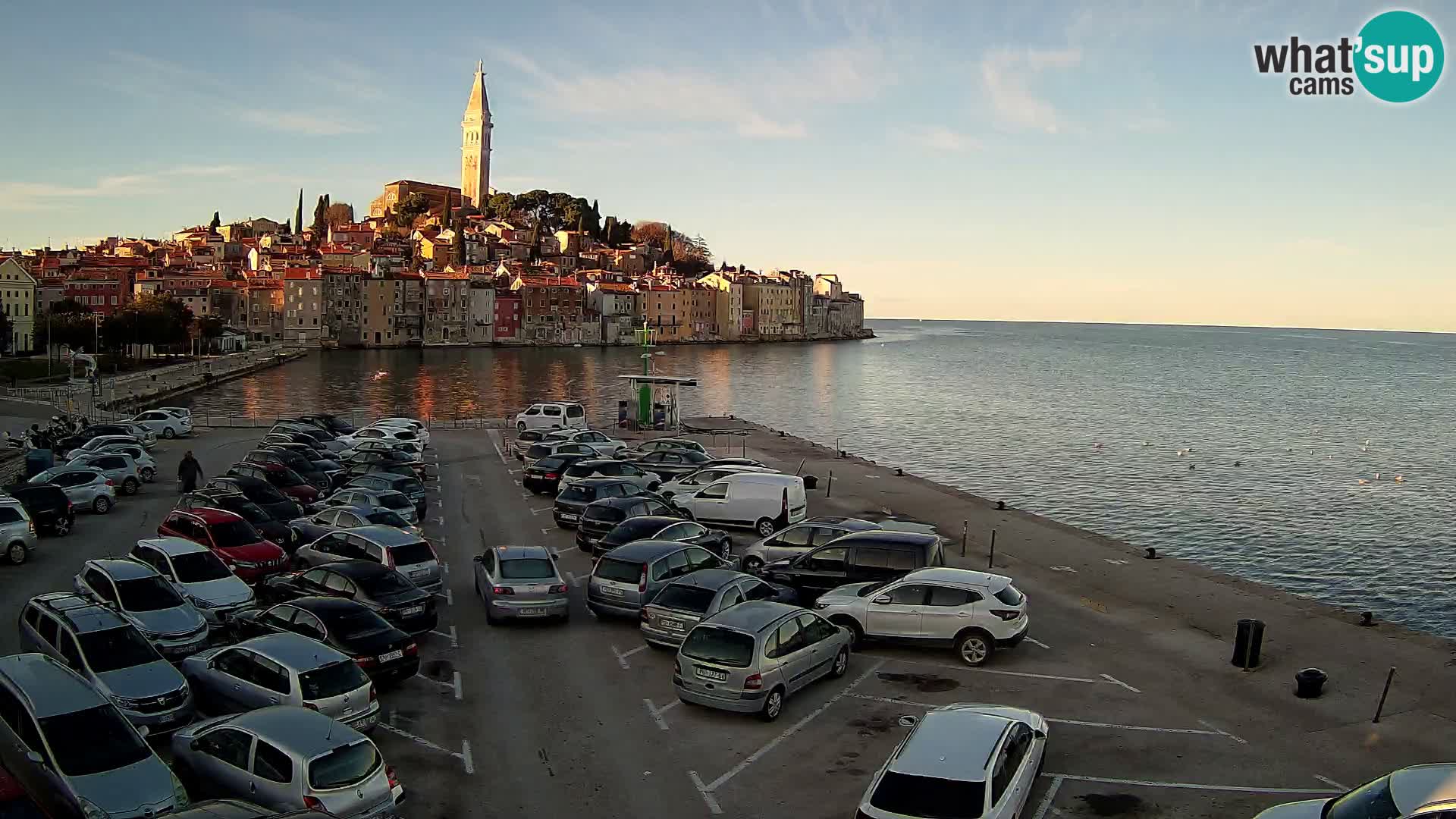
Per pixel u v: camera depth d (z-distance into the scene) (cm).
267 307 19575
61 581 2573
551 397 12075
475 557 3027
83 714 1400
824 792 1529
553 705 1866
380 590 2148
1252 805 1494
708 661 1784
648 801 1497
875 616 2153
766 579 2488
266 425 6750
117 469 3912
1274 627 2389
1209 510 5850
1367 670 2088
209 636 2072
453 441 6000
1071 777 1585
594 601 2352
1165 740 1731
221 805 1179
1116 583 2792
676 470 4356
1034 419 10712
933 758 1311
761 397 12838
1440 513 5862
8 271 14375
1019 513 3894
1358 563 4691
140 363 13250
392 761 1614
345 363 17175
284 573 2561
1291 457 8106
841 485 4503
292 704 1581
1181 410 11944
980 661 2095
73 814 1292
